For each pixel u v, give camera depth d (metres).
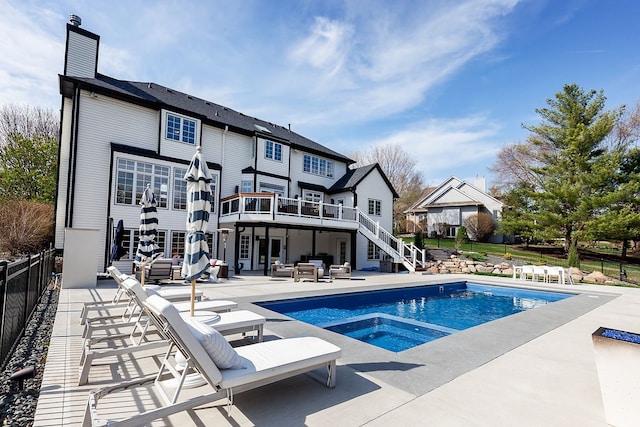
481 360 4.29
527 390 3.41
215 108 20.16
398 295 11.99
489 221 30.89
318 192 22.25
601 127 19.94
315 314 8.94
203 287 11.23
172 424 2.69
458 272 19.14
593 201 19.06
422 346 4.88
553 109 22.84
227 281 13.24
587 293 11.20
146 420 2.27
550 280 15.55
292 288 11.24
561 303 8.96
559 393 3.35
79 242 10.12
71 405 2.97
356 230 19.78
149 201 8.22
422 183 47.25
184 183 15.90
